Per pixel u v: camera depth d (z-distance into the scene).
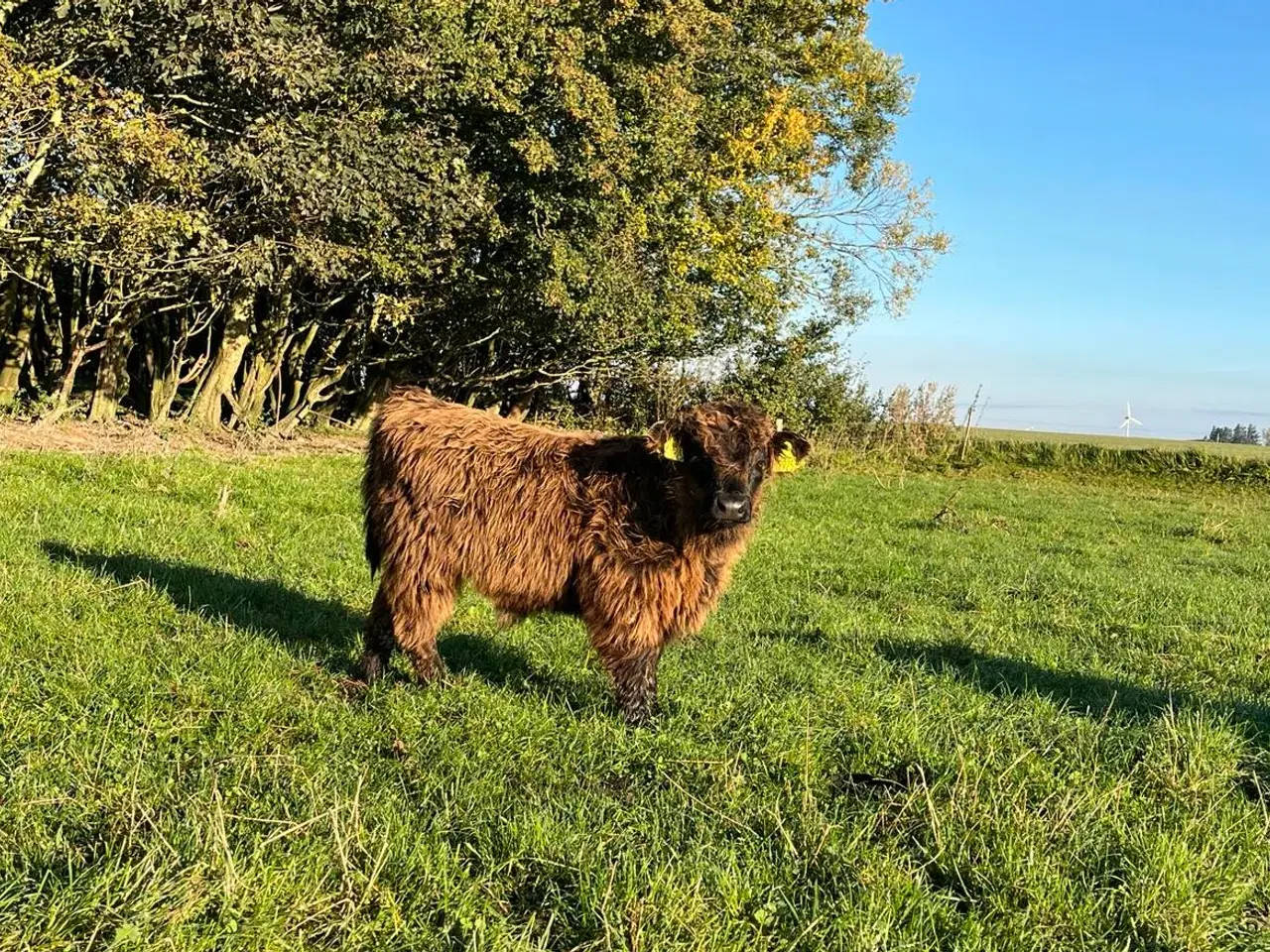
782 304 29.47
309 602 7.82
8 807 3.82
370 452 6.53
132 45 14.91
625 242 22.66
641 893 3.52
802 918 3.50
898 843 4.14
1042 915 3.61
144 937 2.99
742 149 26.05
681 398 31.31
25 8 14.54
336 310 26.86
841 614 9.20
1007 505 22.47
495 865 3.70
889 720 5.64
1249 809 4.61
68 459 13.59
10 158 14.80
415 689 5.83
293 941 3.15
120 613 6.63
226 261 17.73
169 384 22.17
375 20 16.81
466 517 5.94
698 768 4.79
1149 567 13.99
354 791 4.23
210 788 4.09
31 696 5.04
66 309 22.58
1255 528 20.98
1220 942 3.60
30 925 2.98
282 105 16.44
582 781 4.67
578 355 28.41
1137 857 4.02
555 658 6.83
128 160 13.97
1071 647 8.52
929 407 36.56
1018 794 4.48
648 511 5.66
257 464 16.28
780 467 6.15
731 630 8.33
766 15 28.50
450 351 27.34
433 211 19.16
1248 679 7.61
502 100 19.66
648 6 21.75
